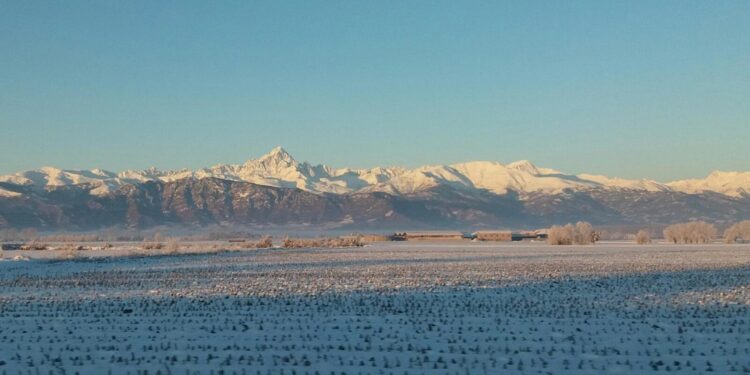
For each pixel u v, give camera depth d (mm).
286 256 90250
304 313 32000
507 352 22922
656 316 30750
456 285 45312
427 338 25469
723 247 123312
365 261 76062
